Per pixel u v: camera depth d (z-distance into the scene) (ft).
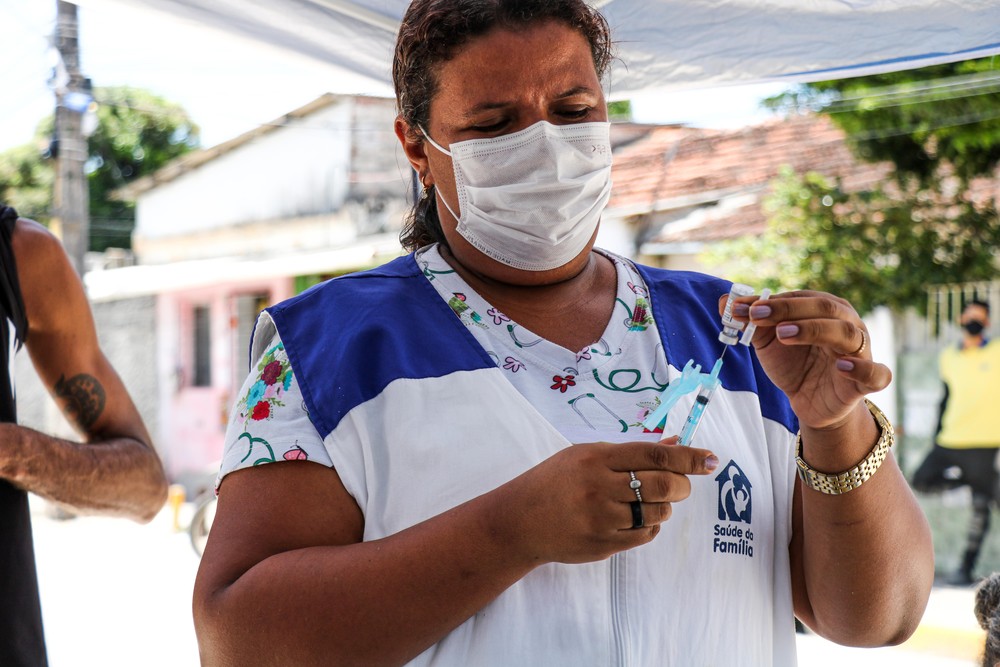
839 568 4.62
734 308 4.37
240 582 4.28
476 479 4.44
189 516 41.39
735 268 28.58
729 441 4.78
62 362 7.75
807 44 8.39
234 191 49.03
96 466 7.29
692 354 4.96
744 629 4.70
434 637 4.14
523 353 4.79
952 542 25.48
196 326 53.78
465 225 4.99
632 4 8.13
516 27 4.82
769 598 4.88
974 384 25.04
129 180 61.31
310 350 4.75
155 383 55.06
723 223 29.68
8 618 6.49
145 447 8.03
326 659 4.13
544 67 4.82
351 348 4.63
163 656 21.53
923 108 25.27
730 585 4.66
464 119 4.87
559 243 4.90
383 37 8.23
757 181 28.12
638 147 30.89
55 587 28.30
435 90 4.98
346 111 33.99
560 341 4.90
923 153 26.78
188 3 7.59
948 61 8.35
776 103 21.08
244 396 4.78
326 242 44.39
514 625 4.34
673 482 3.86
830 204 27.30
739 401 4.96
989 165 26.20
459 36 4.83
